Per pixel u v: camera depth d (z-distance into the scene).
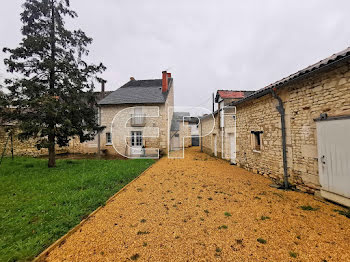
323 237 2.23
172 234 2.41
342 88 3.09
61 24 8.10
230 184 4.86
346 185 2.99
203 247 2.11
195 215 2.98
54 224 2.62
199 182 5.10
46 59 7.11
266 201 3.53
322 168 3.47
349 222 2.57
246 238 2.27
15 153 11.37
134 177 5.78
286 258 1.88
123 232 2.48
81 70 8.55
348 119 2.93
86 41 8.77
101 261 1.90
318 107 3.61
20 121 7.39
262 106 5.76
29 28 7.41
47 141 7.41
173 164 8.57
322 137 3.46
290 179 4.46
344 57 2.67
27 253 1.98
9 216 2.95
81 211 3.07
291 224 2.58
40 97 6.70
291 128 4.41
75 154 13.29
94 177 5.52
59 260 1.93
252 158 6.49
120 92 14.52
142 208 3.31
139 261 1.89
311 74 3.52
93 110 9.11
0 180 5.29
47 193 4.10
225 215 2.96
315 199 3.54
